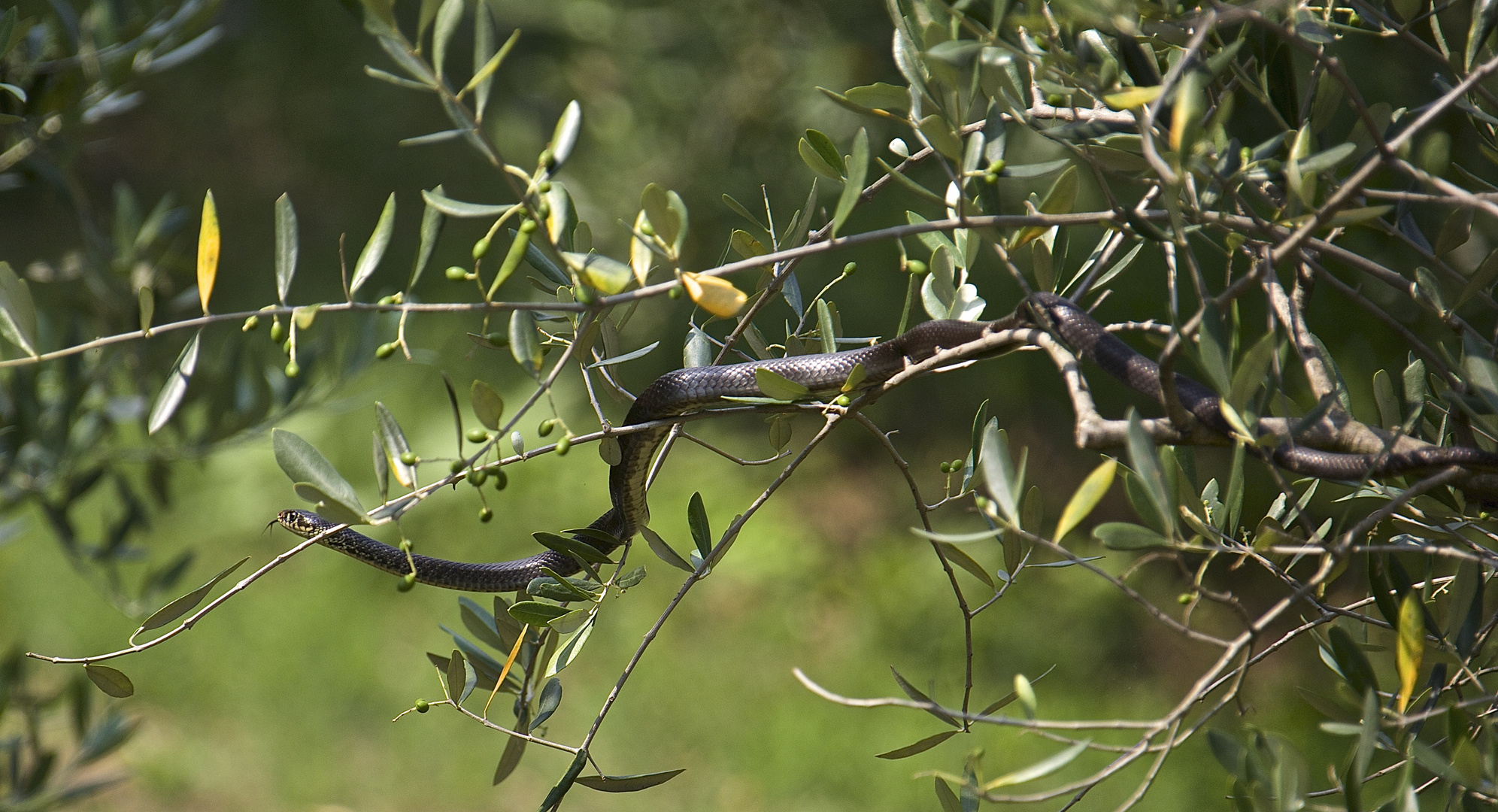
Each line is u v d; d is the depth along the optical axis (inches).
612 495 216.7
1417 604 134.6
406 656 639.8
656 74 792.9
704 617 677.9
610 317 190.1
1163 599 674.8
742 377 205.8
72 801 288.0
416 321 920.9
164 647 623.8
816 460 825.5
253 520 729.0
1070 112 155.9
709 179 756.0
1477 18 149.9
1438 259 165.0
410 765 559.8
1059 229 186.2
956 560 176.1
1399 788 125.2
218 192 1048.2
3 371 302.0
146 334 156.9
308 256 1015.6
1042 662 642.8
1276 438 131.1
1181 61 119.5
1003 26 139.4
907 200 658.8
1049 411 798.5
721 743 577.6
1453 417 167.8
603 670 629.9
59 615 632.4
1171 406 134.8
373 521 149.8
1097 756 545.3
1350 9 171.9
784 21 737.6
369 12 129.1
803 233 194.1
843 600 694.5
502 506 759.1
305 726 579.8
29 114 264.8
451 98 133.7
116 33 274.7
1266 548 138.2
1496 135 165.3
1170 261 154.8
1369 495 177.6
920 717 593.6
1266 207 206.2
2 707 278.5
